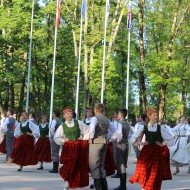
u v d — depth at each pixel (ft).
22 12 128.06
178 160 57.77
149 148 34.76
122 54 131.54
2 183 41.47
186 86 140.26
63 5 128.26
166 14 129.90
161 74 121.90
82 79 139.64
